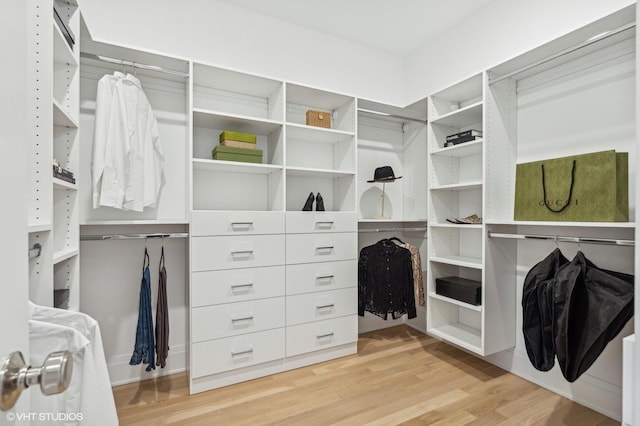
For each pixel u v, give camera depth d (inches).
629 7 58.7
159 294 81.8
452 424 68.1
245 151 89.1
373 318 123.4
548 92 82.8
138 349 78.2
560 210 71.4
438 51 115.2
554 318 66.9
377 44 120.6
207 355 80.4
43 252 46.0
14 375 16.9
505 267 87.6
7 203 17.1
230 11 98.0
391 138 127.8
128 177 75.6
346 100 106.1
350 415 71.1
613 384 70.2
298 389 81.6
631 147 68.4
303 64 109.6
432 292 102.3
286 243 90.2
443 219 104.9
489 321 84.4
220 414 71.4
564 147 79.4
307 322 93.4
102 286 83.8
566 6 79.1
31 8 44.8
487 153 84.0
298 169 93.4
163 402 75.9
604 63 72.6
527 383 84.6
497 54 95.3
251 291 85.4
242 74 86.8
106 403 32.7
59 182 51.0
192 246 79.0
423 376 88.1
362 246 121.9
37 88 45.4
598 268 69.7
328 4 98.3
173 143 90.9
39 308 33.8
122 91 75.7
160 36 88.6
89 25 80.6
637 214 29.6
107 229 84.0
